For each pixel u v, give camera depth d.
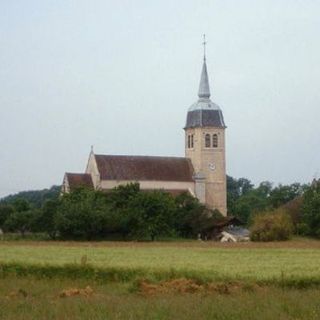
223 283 34.28
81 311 22.28
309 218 111.19
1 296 29.28
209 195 153.88
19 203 143.12
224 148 155.62
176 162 153.12
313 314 21.25
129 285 34.06
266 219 105.31
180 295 28.44
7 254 59.72
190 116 157.25
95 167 144.50
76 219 112.44
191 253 65.38
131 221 115.31
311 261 52.56
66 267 42.38
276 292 28.66
